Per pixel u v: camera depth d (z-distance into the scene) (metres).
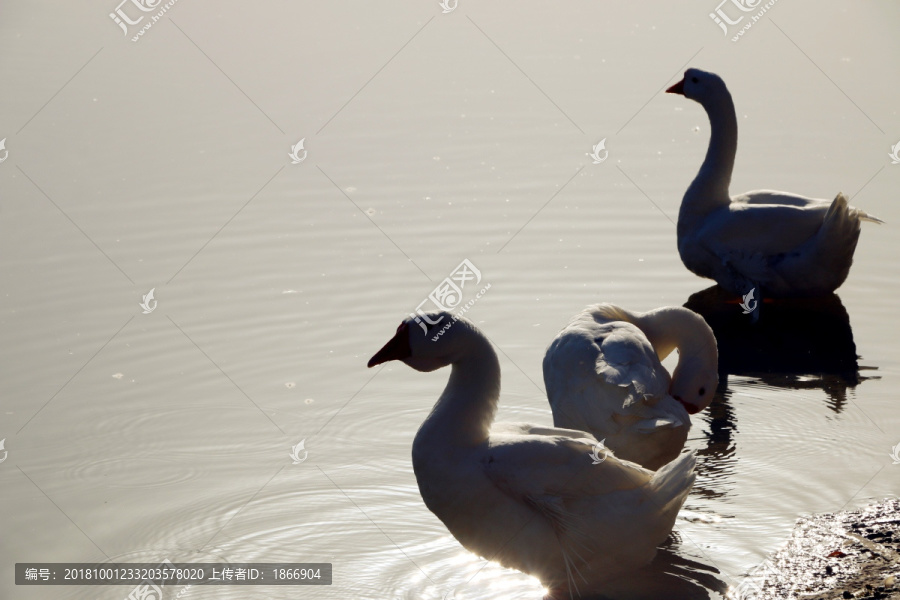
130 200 14.34
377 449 8.55
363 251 12.73
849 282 11.87
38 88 18.45
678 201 14.05
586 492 6.52
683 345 8.59
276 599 6.54
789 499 7.44
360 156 15.90
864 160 15.02
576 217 13.65
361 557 7.06
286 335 10.71
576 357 7.89
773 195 11.99
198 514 7.64
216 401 9.44
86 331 10.87
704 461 8.08
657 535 6.52
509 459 6.52
